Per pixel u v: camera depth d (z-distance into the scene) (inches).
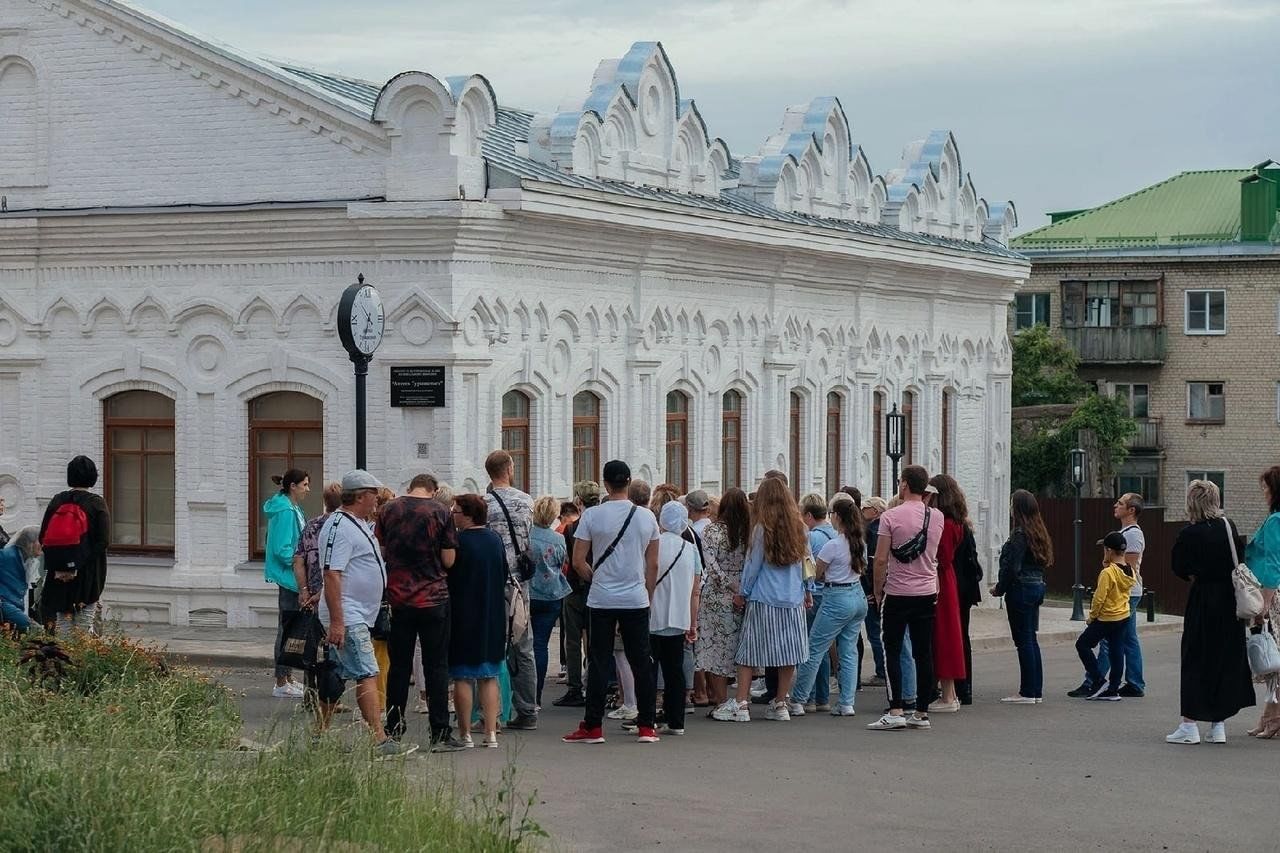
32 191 1104.8
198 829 443.8
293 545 831.1
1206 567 724.0
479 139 1021.8
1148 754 699.4
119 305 1081.4
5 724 525.7
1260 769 663.8
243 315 1053.8
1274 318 2662.4
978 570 859.4
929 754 691.4
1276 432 2669.8
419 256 1012.5
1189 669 727.1
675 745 700.7
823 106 1465.3
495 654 680.4
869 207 1534.2
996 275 1652.3
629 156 1205.1
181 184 1069.1
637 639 702.5
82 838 429.4
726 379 1279.5
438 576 667.4
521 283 1064.8
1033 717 816.3
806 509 858.8
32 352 1098.1
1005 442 1754.4
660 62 1248.8
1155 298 2716.5
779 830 543.5
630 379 1171.9
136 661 656.4
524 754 669.3
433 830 478.0
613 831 537.6
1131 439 2689.5
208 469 1071.0
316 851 445.7
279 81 1034.7
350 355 893.8
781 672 780.6
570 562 824.9
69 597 836.0
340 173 1029.8
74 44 1091.3
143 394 1093.1
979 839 537.3
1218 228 2733.8
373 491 657.0
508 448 1067.9
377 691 653.9
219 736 572.7
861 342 1460.4
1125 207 2815.0
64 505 832.3
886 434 1467.8
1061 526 2118.6
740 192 1387.8
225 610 1068.5
